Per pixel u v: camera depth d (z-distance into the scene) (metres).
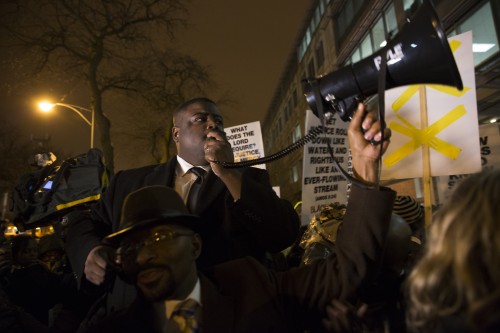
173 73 17.17
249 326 1.35
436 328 0.89
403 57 1.10
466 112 2.53
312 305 1.42
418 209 2.39
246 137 4.73
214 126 2.08
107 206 2.14
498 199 0.82
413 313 0.96
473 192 0.87
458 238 0.84
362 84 1.19
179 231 1.38
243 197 1.74
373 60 1.17
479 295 0.78
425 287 0.89
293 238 1.95
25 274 2.84
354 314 1.35
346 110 1.25
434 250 0.90
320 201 3.20
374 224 1.27
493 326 0.75
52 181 2.87
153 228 1.35
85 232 1.97
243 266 1.54
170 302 1.37
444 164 2.56
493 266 0.78
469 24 10.67
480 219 0.82
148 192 1.43
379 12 16.64
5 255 2.84
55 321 2.53
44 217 2.86
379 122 1.19
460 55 2.60
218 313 1.36
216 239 1.90
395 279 1.47
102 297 2.00
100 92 15.09
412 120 2.70
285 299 1.46
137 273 1.34
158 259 1.32
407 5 14.15
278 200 1.90
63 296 2.68
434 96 2.64
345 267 1.31
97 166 2.91
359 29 18.27
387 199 1.26
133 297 1.75
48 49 14.30
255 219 1.76
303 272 1.51
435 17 1.05
